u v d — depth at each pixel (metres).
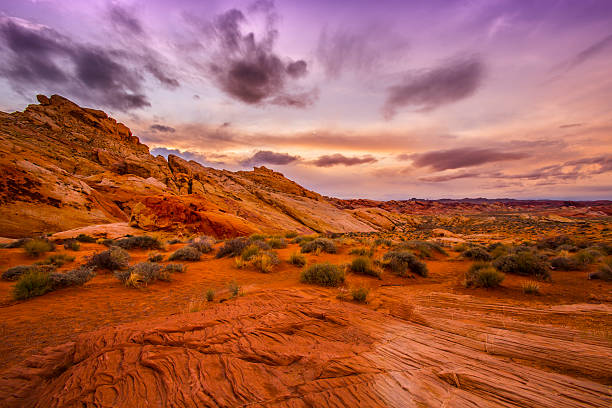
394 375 2.60
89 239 18.48
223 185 74.81
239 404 2.18
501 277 7.43
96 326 4.69
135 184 46.81
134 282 7.45
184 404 2.18
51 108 76.56
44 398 2.33
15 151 33.84
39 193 28.42
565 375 2.66
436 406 2.15
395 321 4.38
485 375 2.61
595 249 15.08
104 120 87.62
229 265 11.09
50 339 4.08
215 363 2.75
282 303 4.97
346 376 2.57
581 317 4.66
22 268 8.55
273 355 2.91
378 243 18.44
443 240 33.12
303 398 2.25
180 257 12.25
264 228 53.00
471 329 4.06
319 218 74.12
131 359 2.81
